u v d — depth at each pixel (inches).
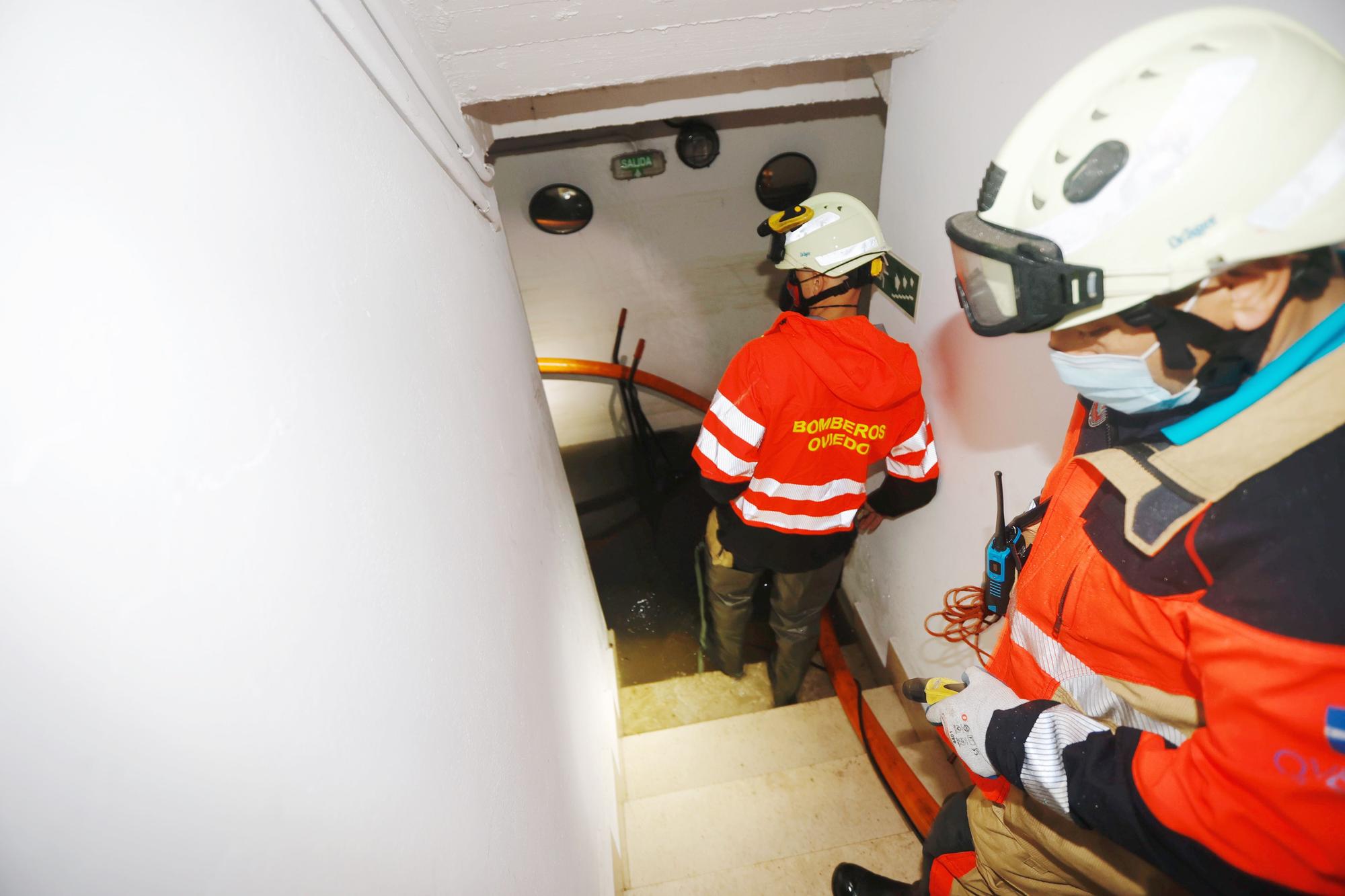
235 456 14.4
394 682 20.5
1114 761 26.1
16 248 10.0
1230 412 22.8
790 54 50.6
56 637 10.2
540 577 46.6
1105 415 30.4
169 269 13.2
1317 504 19.3
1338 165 18.5
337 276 21.5
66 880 9.9
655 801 75.0
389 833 18.7
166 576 12.1
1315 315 20.6
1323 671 17.9
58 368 10.5
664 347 151.0
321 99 22.7
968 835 45.8
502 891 26.8
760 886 65.5
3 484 9.5
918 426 61.5
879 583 92.8
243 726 13.5
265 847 13.9
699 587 119.5
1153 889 30.2
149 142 13.2
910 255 64.3
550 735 40.8
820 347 54.9
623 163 118.6
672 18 41.9
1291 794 18.6
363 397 21.9
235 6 17.6
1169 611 23.4
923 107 56.2
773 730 86.3
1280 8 25.5
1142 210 20.7
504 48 40.6
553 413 164.2
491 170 50.1
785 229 60.1
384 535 21.6
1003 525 42.3
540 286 137.9
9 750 9.3
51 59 11.1
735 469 63.2
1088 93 22.8
